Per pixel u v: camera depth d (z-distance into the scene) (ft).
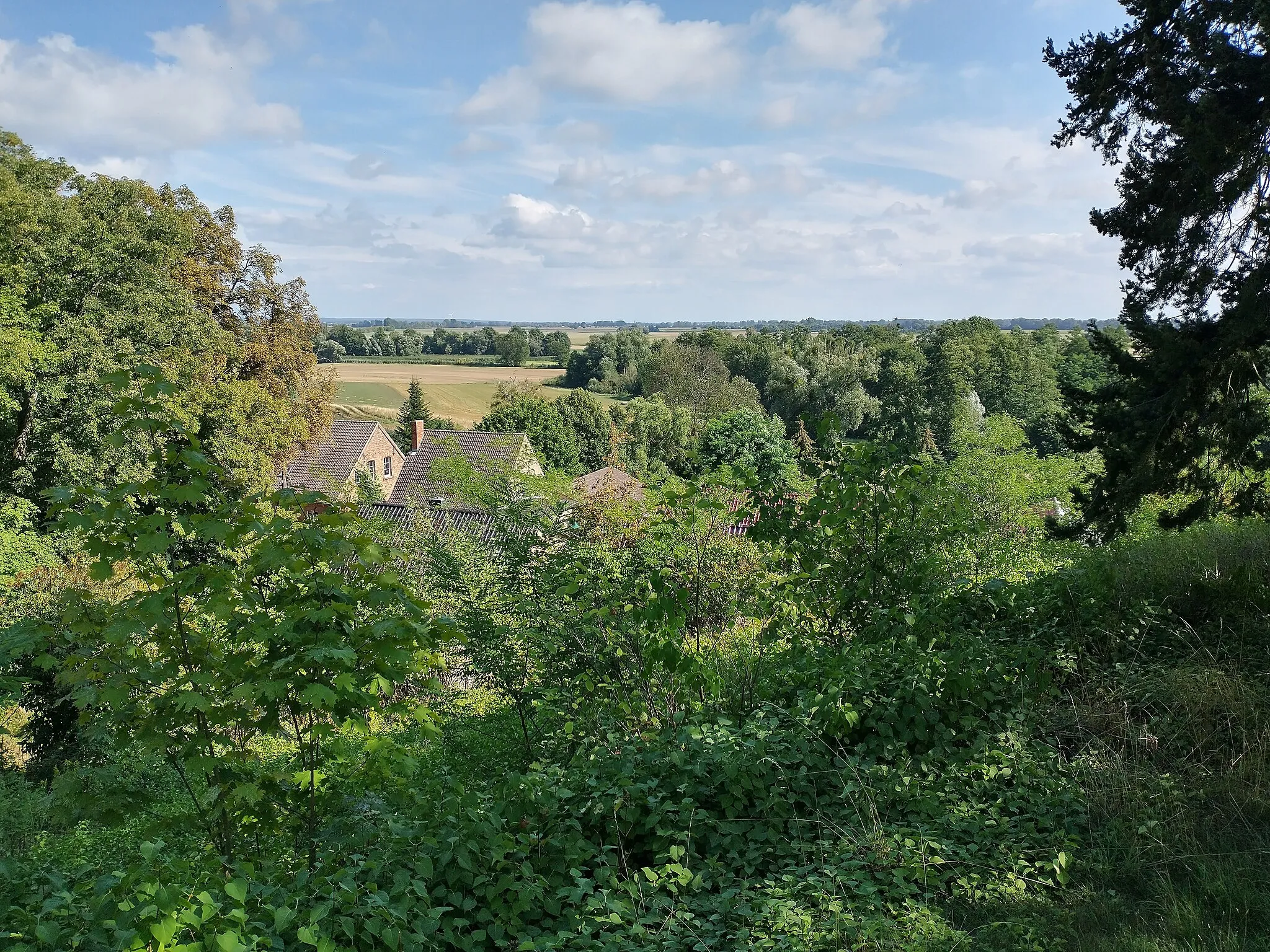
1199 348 33.45
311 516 13.25
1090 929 11.35
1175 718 17.01
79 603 12.47
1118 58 35.55
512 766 24.76
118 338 80.33
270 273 119.65
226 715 12.53
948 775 15.69
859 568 21.50
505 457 40.14
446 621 13.62
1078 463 69.92
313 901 10.21
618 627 21.86
